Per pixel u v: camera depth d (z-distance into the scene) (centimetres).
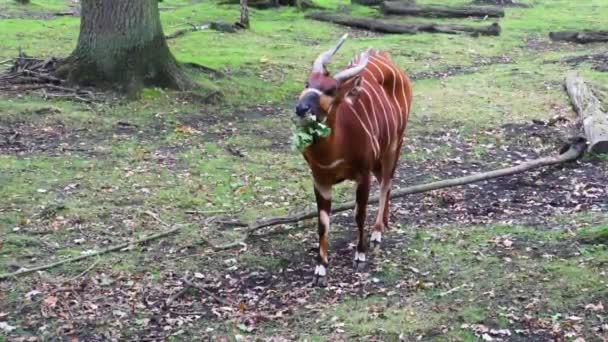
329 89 541
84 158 957
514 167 874
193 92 1291
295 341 525
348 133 575
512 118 1174
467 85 1408
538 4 2738
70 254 675
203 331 546
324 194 598
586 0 2859
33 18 2302
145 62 1288
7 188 832
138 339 537
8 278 625
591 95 1193
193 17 2241
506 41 1925
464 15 2316
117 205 795
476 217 753
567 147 944
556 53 1747
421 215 764
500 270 613
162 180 877
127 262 660
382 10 2328
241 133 1105
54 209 767
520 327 526
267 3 2445
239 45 1814
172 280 628
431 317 546
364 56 595
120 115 1173
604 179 857
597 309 541
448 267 628
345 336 528
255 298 595
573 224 708
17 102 1195
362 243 630
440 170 930
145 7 1276
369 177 607
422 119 1179
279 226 736
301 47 1805
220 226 741
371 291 595
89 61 1295
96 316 568
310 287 607
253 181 878
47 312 572
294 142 539
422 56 1716
